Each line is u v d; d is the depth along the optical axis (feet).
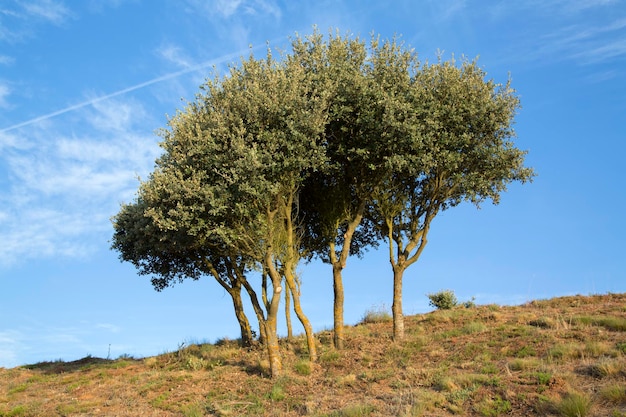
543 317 70.79
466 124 69.26
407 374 58.39
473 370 56.34
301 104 63.16
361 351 69.67
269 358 65.21
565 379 48.16
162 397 62.54
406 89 67.26
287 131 63.05
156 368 76.59
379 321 93.25
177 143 66.03
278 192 65.05
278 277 66.18
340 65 68.64
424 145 65.51
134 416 57.88
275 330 66.18
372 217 80.23
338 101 67.05
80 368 83.87
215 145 62.34
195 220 64.03
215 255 84.99
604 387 45.16
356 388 57.72
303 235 78.95
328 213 74.69
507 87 71.36
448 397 49.62
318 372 64.90
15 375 82.17
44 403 65.05
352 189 75.66
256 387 62.34
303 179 67.62
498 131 70.90
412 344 69.41
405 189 75.72
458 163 69.77
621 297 81.51
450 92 68.18
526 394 46.80
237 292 85.81
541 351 58.03
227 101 64.90
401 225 76.43
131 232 80.28
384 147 66.18
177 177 64.59
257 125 63.41
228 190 62.39
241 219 64.54
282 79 64.18
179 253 85.71
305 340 82.12
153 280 90.17
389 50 70.28
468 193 70.95
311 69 70.38
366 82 66.39
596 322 65.26
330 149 69.97
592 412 42.24
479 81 70.38
